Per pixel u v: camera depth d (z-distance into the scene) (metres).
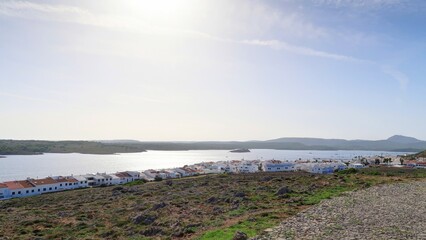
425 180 55.22
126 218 37.75
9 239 30.97
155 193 60.28
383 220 24.98
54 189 112.81
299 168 173.62
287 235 20.94
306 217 26.30
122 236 29.38
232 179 78.94
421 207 30.48
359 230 22.02
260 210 33.03
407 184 48.47
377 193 39.66
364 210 29.00
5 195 99.00
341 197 36.91
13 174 163.25
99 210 45.56
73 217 41.22
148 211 39.94
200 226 28.72
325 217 26.12
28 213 47.56
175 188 66.69
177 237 25.75
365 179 56.97
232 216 31.47
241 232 21.36
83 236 30.69
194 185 70.31
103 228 33.88
